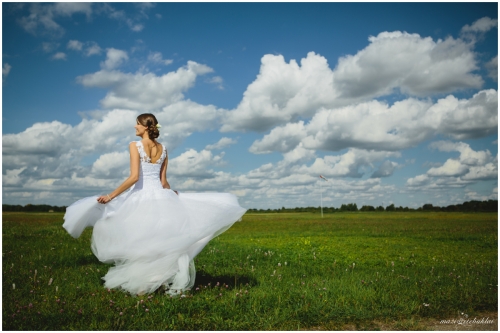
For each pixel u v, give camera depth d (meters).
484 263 8.86
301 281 6.31
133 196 5.40
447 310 4.89
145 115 5.62
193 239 5.24
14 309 4.47
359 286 5.86
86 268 7.08
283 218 44.44
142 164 5.50
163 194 5.46
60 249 9.70
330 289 5.61
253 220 38.16
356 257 10.18
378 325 4.43
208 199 5.89
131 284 5.22
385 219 38.00
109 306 4.69
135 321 4.26
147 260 5.21
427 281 6.42
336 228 23.50
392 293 5.53
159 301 4.85
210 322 4.34
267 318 4.46
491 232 19.06
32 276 6.25
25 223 20.53
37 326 4.11
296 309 4.68
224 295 5.32
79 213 5.46
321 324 4.43
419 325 4.44
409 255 10.64
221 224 5.42
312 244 13.35
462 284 6.15
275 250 11.13
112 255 5.23
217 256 9.43
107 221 5.36
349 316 4.57
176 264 5.34
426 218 39.97
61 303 4.75
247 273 7.07
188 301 4.89
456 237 16.11
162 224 5.20
